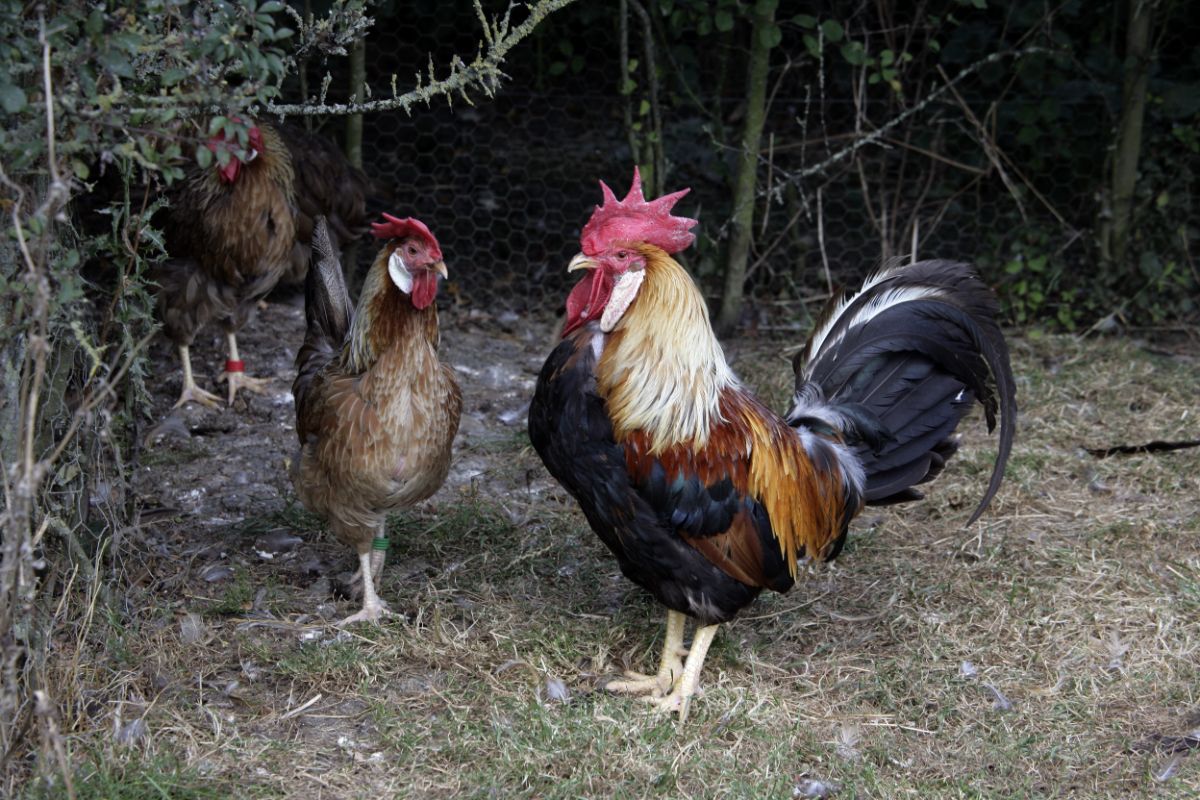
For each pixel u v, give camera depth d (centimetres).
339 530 404
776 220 803
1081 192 800
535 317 755
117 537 392
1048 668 400
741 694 380
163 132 274
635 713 366
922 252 801
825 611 438
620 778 334
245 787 320
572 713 364
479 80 359
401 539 475
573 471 359
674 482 347
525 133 887
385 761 338
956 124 772
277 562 456
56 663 354
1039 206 814
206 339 676
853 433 405
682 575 360
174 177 282
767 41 673
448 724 355
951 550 482
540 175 859
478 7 339
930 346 417
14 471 271
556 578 455
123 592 404
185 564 445
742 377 658
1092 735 364
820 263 817
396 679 381
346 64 831
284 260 583
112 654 372
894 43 755
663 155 728
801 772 346
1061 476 547
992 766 351
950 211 812
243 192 550
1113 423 604
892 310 423
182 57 278
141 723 339
